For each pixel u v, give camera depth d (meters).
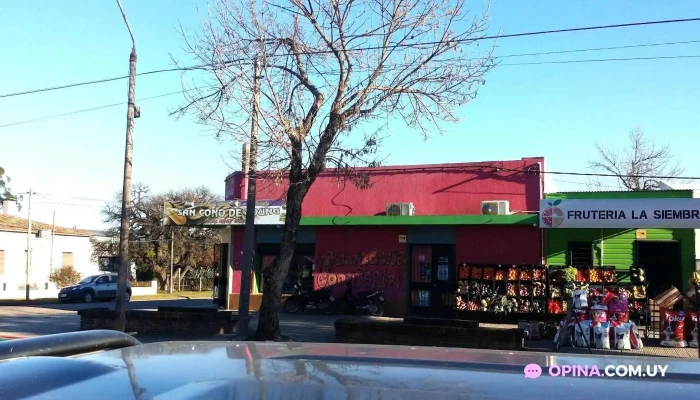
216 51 13.54
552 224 17.34
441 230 19.83
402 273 20.19
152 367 1.72
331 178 21.12
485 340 12.54
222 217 21.34
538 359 1.94
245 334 14.65
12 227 43.88
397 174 20.50
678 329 13.13
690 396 1.40
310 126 13.55
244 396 1.41
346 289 20.52
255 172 14.39
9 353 1.95
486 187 19.47
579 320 12.94
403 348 2.26
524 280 17.83
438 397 1.38
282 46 13.78
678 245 17.78
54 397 1.37
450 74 13.90
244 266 14.93
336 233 20.98
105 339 2.35
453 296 19.11
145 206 48.69
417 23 13.59
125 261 14.98
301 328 16.52
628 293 16.70
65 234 48.28
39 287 44.16
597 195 18.45
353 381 1.54
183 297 41.06
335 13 13.30
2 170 51.09
